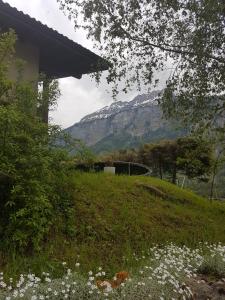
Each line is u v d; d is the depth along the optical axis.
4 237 7.80
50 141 9.35
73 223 9.37
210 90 14.16
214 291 7.12
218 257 8.73
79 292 5.80
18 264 7.20
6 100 9.30
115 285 6.32
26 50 14.12
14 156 8.34
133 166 20.41
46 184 8.61
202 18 12.87
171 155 27.39
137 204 12.22
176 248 9.62
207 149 16.36
